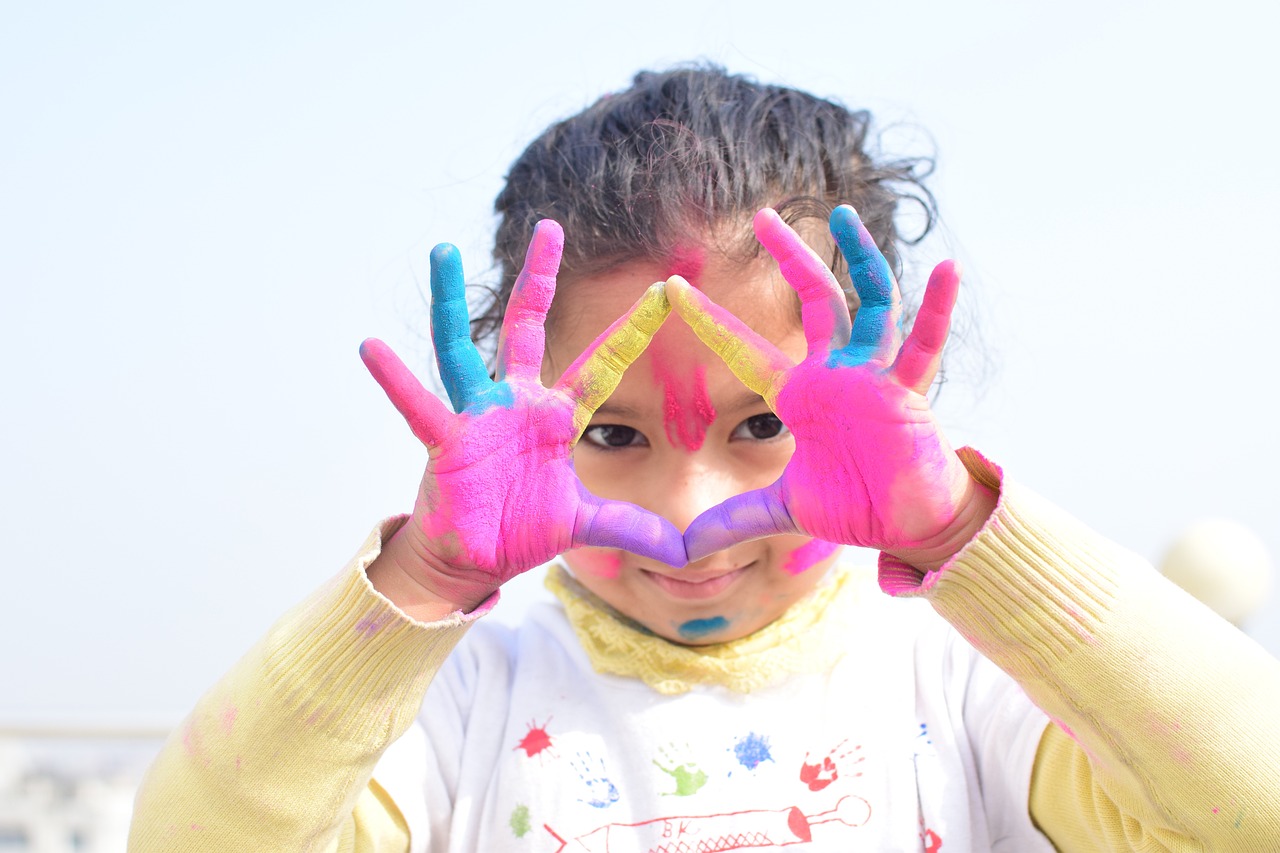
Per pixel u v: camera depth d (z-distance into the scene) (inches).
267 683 43.8
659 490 51.8
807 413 43.0
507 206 65.1
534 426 43.8
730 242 53.6
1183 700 40.9
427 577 44.0
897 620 60.2
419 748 56.1
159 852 44.0
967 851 53.1
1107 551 43.0
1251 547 87.4
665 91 62.6
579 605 60.2
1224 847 40.8
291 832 43.6
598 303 54.2
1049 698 42.7
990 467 42.9
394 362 42.5
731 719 56.2
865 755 55.3
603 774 55.8
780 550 54.9
